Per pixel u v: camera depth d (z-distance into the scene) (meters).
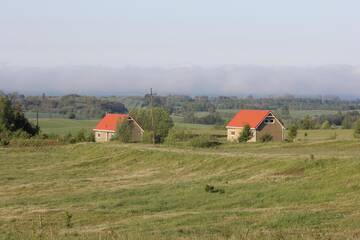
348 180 38.88
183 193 40.84
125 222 31.50
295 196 36.75
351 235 22.20
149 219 31.78
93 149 80.00
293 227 27.14
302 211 31.23
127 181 51.69
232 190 40.44
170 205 36.91
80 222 32.59
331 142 75.88
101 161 69.19
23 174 60.75
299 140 92.44
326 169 43.56
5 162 72.81
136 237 22.92
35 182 53.75
